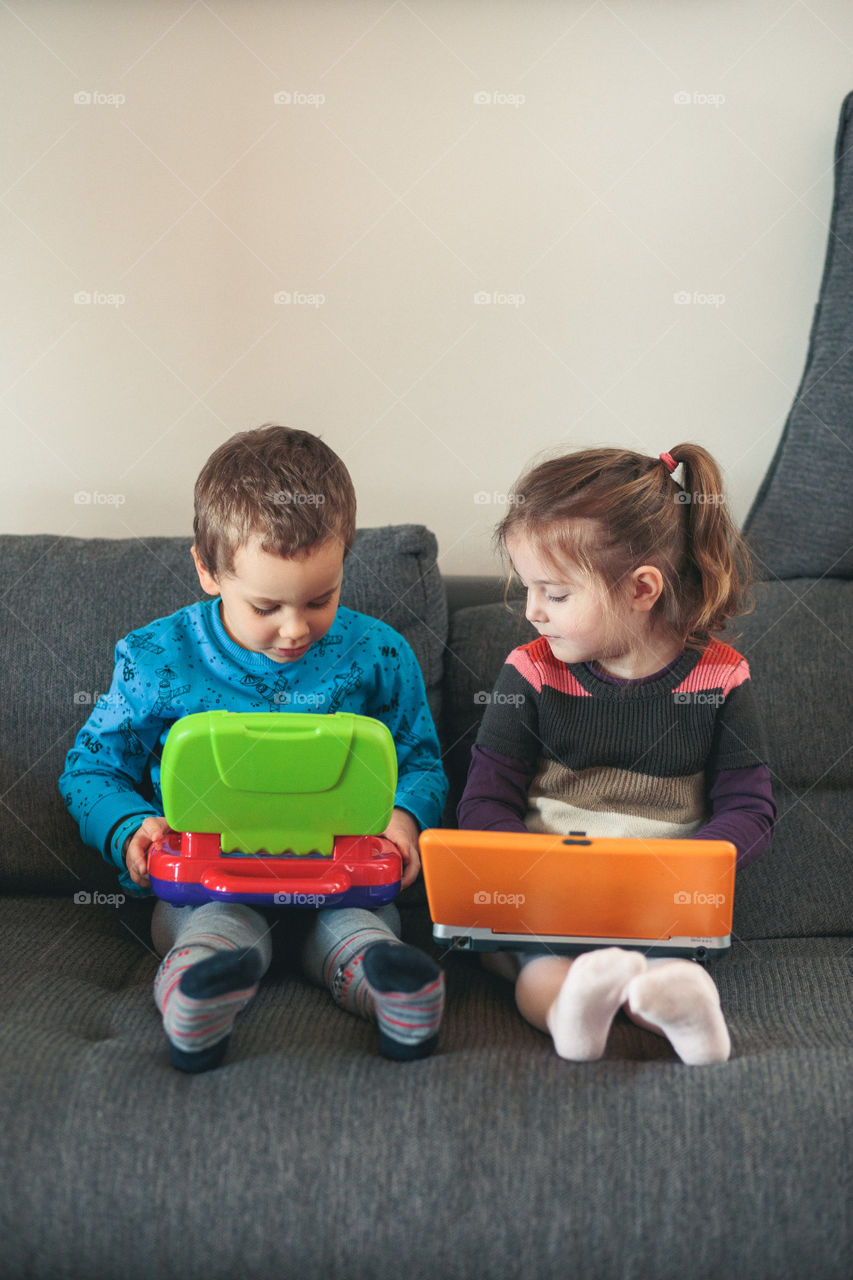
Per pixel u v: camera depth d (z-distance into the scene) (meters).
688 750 1.12
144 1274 0.76
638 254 1.54
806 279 1.55
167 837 1.05
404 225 1.53
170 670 1.18
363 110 1.50
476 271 1.54
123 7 1.46
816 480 1.44
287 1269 0.76
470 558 1.59
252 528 1.06
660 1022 0.85
